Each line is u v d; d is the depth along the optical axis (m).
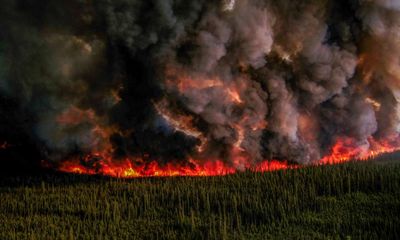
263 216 48.88
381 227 44.94
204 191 55.09
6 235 44.62
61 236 43.88
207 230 45.56
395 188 55.75
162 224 48.09
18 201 55.03
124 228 47.03
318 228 45.84
